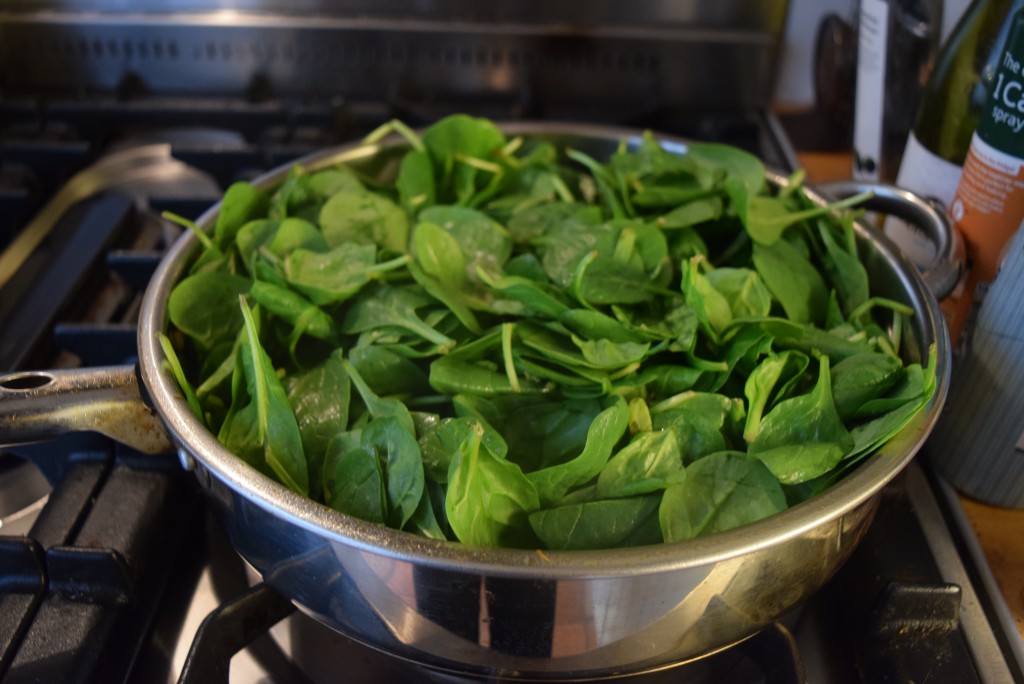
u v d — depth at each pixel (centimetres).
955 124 53
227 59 77
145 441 44
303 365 45
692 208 50
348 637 41
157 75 79
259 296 44
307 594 39
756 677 43
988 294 46
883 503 47
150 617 45
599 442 39
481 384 41
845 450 39
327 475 40
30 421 40
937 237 48
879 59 60
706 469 39
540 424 41
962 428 48
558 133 59
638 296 45
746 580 36
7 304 59
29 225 65
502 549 34
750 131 74
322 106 73
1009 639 43
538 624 36
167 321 44
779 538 35
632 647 37
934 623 42
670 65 77
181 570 48
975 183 48
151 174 74
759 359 43
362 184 54
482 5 75
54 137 71
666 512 38
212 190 72
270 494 36
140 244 63
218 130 73
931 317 43
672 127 77
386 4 75
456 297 45
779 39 75
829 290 49
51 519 46
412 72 78
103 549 43
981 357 46
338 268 46
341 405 43
